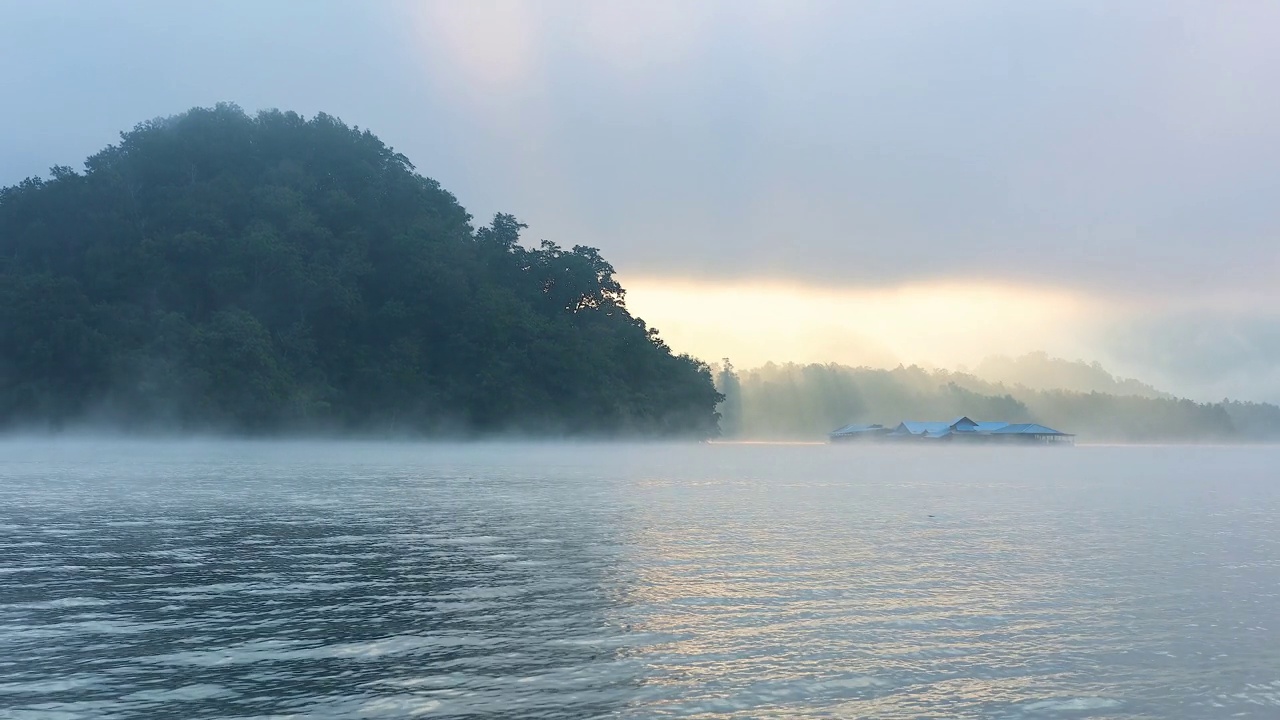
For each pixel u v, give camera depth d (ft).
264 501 133.80
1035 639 52.26
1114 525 111.34
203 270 437.17
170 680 44.37
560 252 549.13
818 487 183.42
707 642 51.19
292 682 44.11
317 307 440.45
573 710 40.60
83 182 467.11
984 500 150.92
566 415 468.34
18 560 77.77
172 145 501.56
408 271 470.39
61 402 390.21
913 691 43.39
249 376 390.21
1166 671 46.57
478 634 52.80
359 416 435.94
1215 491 181.27
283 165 508.53
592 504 134.41
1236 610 59.82
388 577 70.44
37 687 43.37
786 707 41.24
